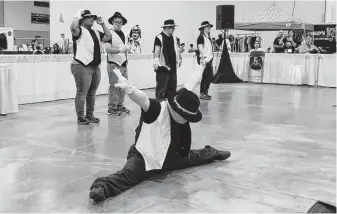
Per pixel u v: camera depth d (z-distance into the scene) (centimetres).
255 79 1292
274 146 447
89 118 578
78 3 1340
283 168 365
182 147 345
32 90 777
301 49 1255
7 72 641
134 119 611
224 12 1223
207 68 840
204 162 370
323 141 475
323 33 1207
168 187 310
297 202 283
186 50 1875
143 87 1059
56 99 827
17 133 503
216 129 536
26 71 762
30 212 262
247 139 480
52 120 598
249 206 274
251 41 1484
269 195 296
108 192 285
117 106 661
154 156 314
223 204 278
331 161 390
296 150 431
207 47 839
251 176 340
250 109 721
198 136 493
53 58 812
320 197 293
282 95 949
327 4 1554
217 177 336
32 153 409
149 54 1066
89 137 484
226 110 707
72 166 365
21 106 739
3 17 1628
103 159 390
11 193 296
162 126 317
